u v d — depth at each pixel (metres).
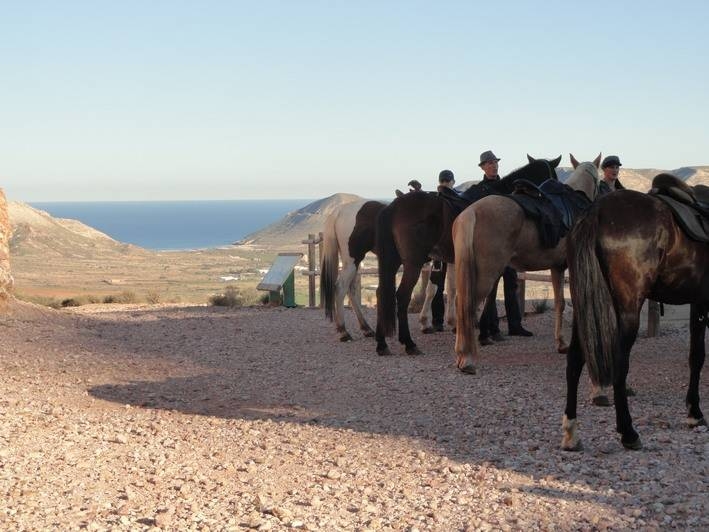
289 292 19.06
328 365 11.06
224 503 5.44
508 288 13.23
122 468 6.26
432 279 13.73
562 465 6.06
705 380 9.36
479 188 11.48
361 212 12.95
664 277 6.66
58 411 8.14
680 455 6.14
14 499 5.37
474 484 5.73
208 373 10.67
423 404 8.55
